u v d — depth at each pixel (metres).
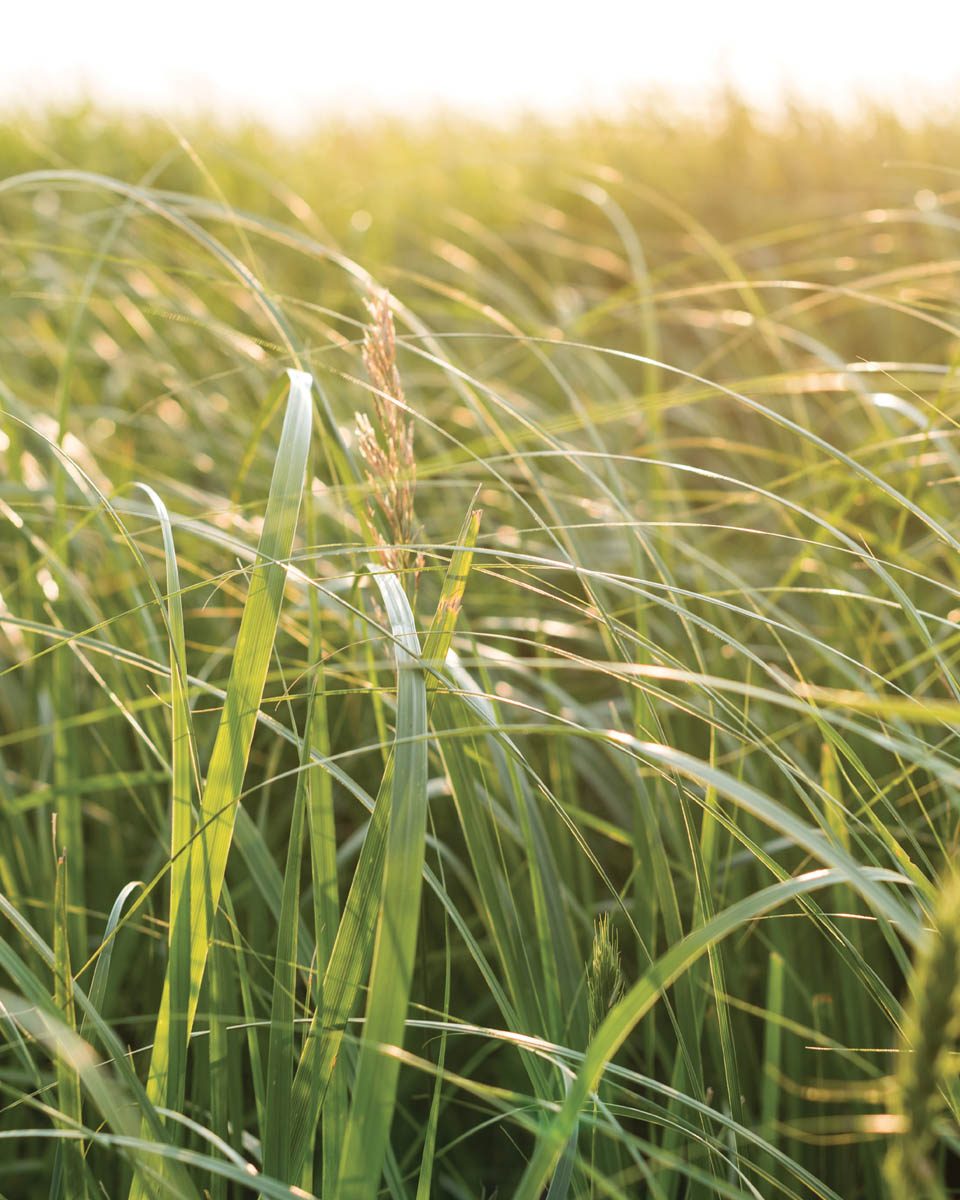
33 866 1.01
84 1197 0.77
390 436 0.84
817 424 1.86
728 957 1.00
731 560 1.53
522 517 1.55
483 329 2.27
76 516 1.30
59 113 4.15
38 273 1.91
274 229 1.08
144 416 2.00
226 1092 0.82
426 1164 0.77
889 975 1.03
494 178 3.39
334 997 0.76
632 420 1.83
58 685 1.04
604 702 1.31
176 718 0.78
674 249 2.77
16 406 1.22
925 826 1.06
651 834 0.86
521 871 0.98
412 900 0.70
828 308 2.22
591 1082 0.68
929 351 1.99
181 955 0.77
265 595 0.79
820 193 2.86
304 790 0.80
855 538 1.35
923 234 2.27
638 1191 0.94
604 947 0.75
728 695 1.15
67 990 0.78
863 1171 0.96
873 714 0.91
